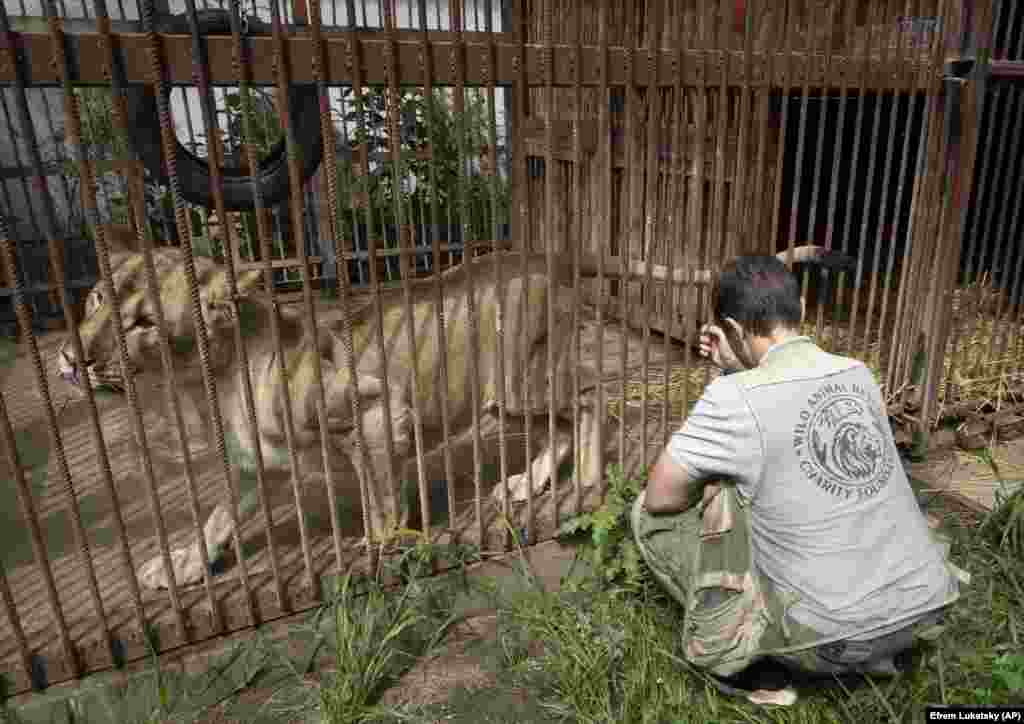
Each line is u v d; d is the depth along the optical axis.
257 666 2.69
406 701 2.69
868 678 2.42
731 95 4.73
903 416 4.25
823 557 2.19
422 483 2.84
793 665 2.35
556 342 3.30
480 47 2.53
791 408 2.19
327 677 2.75
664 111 5.03
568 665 2.69
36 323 5.74
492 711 2.63
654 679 2.62
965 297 4.72
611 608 2.96
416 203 6.68
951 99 3.79
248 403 2.43
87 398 2.24
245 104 2.21
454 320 3.06
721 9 3.92
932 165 3.88
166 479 3.59
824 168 6.37
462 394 3.09
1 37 1.92
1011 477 4.06
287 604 2.73
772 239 3.36
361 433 2.67
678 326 5.20
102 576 2.84
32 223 6.01
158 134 2.67
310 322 2.46
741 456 2.20
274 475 2.97
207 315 2.48
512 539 3.08
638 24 4.72
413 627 2.89
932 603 2.25
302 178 2.91
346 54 2.32
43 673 2.42
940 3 3.64
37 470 3.72
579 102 2.74
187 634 2.59
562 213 5.91
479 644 2.94
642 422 3.23
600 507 3.20
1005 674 2.47
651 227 3.00
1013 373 4.65
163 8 4.30
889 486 2.24
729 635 2.41
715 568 2.44
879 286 5.95
